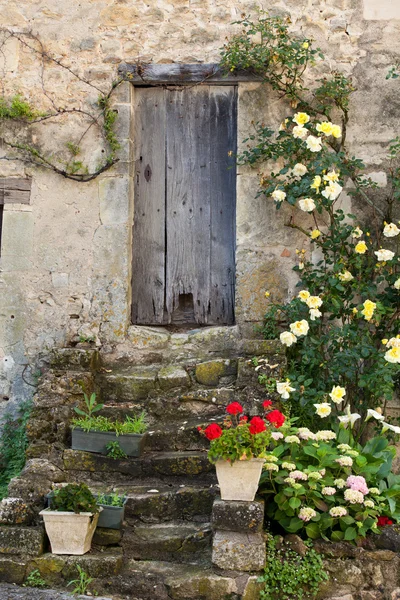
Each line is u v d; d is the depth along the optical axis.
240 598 3.83
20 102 5.68
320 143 5.05
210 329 5.57
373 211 5.42
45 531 4.05
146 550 4.13
